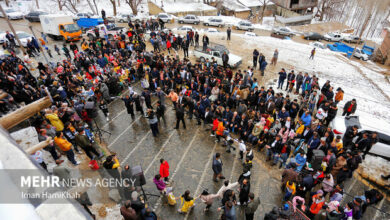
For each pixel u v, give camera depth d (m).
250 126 10.97
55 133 8.78
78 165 8.80
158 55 17.81
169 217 7.70
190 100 12.13
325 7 53.50
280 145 9.63
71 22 23.41
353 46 35.06
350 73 20.88
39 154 7.68
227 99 13.12
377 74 21.92
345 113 13.62
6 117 2.72
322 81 18.58
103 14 32.06
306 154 9.93
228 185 7.61
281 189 8.89
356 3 55.12
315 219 7.39
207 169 9.63
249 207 6.82
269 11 51.44
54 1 41.69
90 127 11.33
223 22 33.78
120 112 13.23
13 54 16.12
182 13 38.72
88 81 13.84
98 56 16.73
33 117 10.66
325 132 10.06
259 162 10.20
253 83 14.29
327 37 35.41
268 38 29.28
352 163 8.95
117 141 10.98
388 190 9.50
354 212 7.13
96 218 7.08
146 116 12.83
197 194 8.52
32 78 14.16
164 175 8.16
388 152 10.66
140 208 6.54
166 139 11.25
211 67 15.61
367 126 11.54
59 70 14.52
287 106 12.16
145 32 26.02
